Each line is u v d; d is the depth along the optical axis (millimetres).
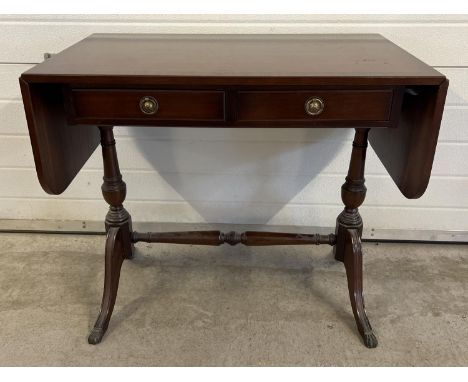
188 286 1526
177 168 1691
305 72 980
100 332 1308
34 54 1523
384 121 1022
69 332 1341
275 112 1018
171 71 990
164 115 1026
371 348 1286
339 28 1468
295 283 1539
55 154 1074
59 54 1152
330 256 1679
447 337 1327
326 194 1710
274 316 1397
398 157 1132
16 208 1789
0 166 1706
